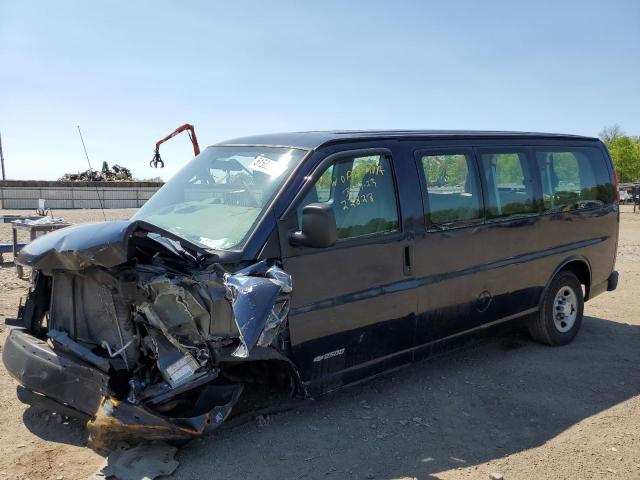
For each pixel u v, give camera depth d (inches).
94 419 139.6
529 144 239.9
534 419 183.2
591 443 167.9
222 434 164.2
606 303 337.7
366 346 177.0
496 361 234.4
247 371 168.7
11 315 275.1
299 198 162.4
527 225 230.4
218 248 153.3
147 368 143.9
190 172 197.2
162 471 142.1
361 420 177.9
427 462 155.3
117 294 143.7
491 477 148.0
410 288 186.5
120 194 1376.7
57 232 147.7
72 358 147.5
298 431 168.7
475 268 209.5
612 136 2422.5
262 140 192.9
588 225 263.3
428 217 192.7
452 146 208.1
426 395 198.5
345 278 169.0
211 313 141.3
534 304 241.4
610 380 216.4
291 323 156.7
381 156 185.5
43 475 141.6
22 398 159.8
